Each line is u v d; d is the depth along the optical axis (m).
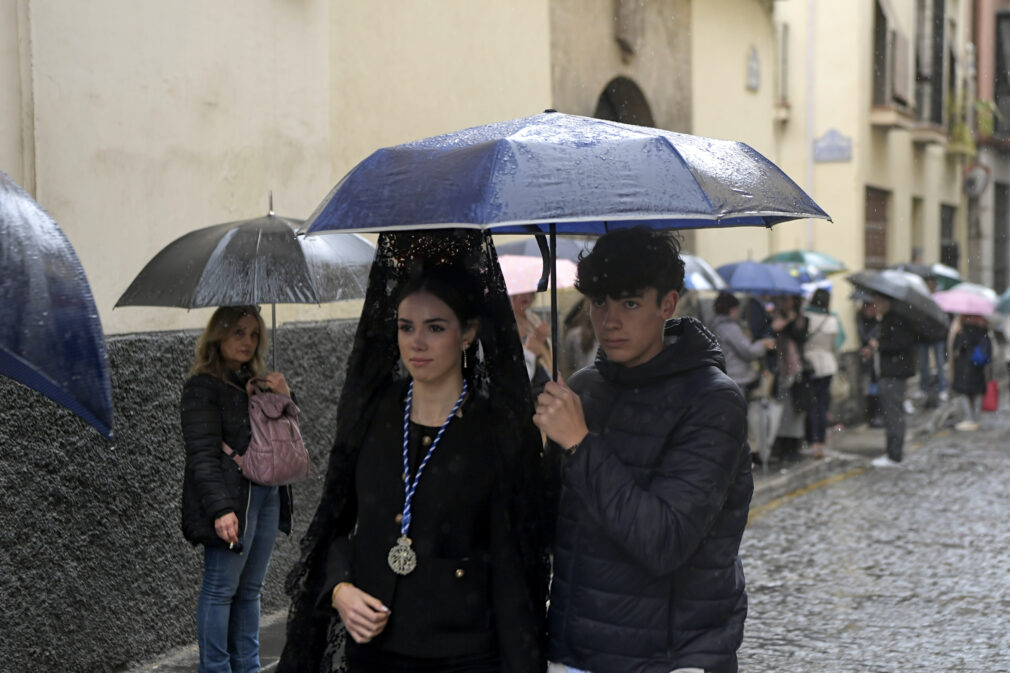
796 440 14.68
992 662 6.71
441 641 3.11
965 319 18.27
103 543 6.07
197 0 7.05
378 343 3.26
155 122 6.71
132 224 6.54
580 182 2.68
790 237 20.03
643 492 2.94
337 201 2.84
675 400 3.06
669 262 3.09
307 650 3.29
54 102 6.01
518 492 3.13
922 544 9.84
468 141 2.90
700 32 15.62
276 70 7.81
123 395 6.23
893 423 14.40
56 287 2.61
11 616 5.51
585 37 12.71
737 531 3.12
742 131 16.97
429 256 3.23
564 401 3.00
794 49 20.52
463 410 3.20
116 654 6.16
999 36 31.36
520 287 7.61
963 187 28.59
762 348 12.48
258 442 5.36
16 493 5.52
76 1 6.14
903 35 22.16
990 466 14.36
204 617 5.37
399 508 3.15
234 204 7.39
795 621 7.56
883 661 6.73
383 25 9.08
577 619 3.07
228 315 5.41
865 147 20.81
